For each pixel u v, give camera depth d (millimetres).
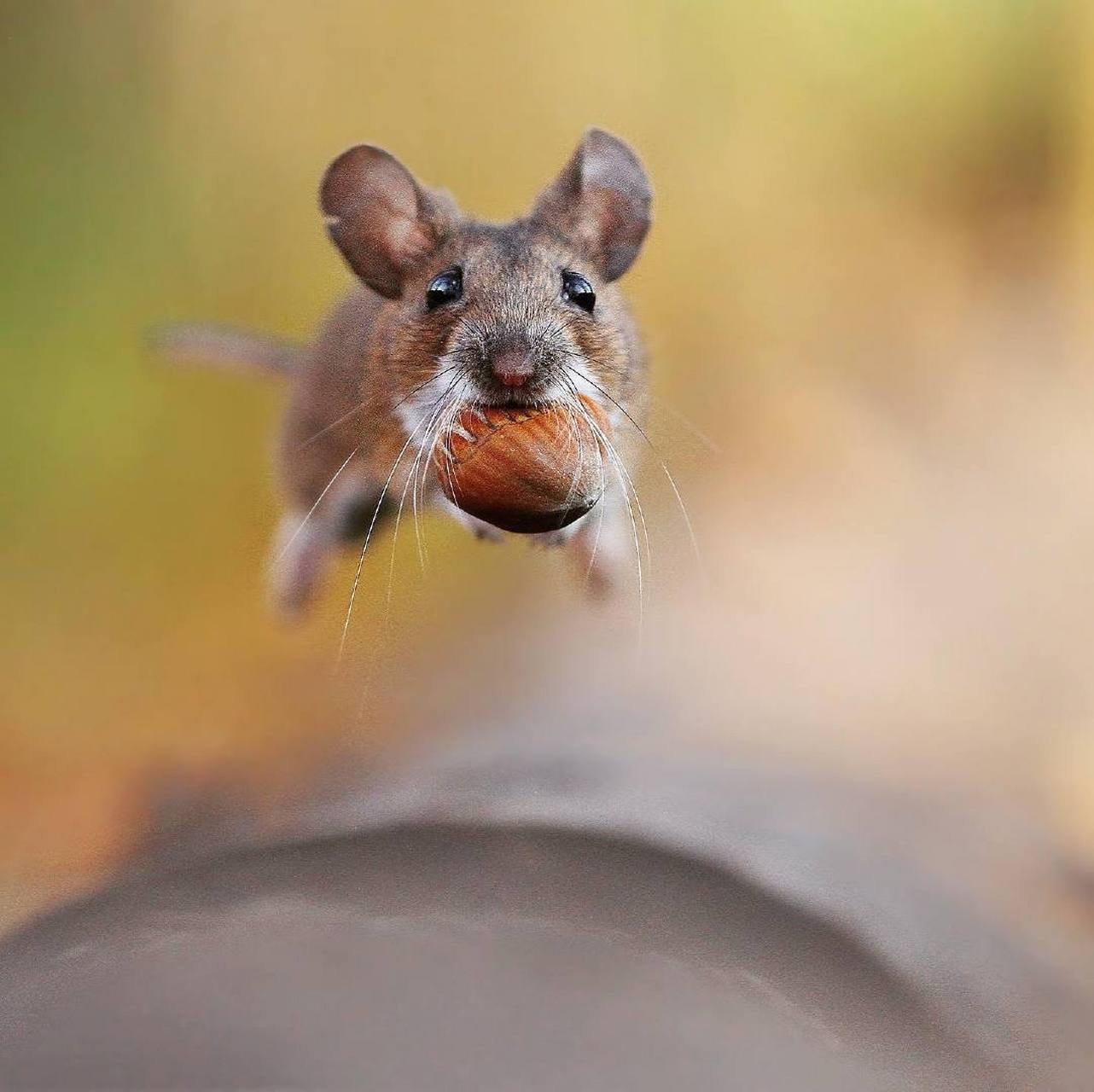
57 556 1291
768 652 1123
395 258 1032
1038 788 1082
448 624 1109
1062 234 2006
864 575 1211
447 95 1572
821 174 1948
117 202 1398
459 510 1018
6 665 1192
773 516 1287
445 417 1014
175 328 1082
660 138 1696
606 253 1035
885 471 1423
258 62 1481
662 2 1739
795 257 1798
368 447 1039
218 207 1426
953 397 1608
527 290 1025
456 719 1088
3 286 1333
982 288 1868
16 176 1380
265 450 1081
